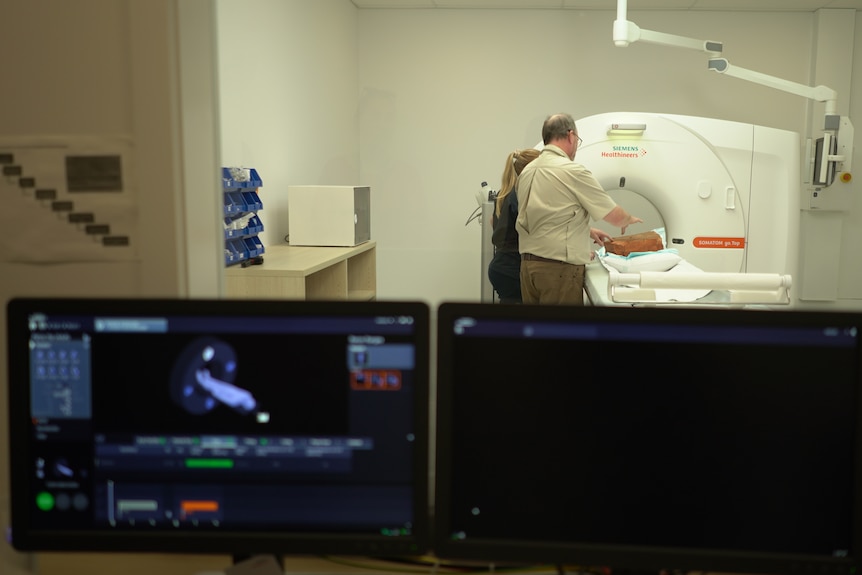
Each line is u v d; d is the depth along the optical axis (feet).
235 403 3.26
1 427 4.26
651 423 3.15
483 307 3.14
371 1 16.89
